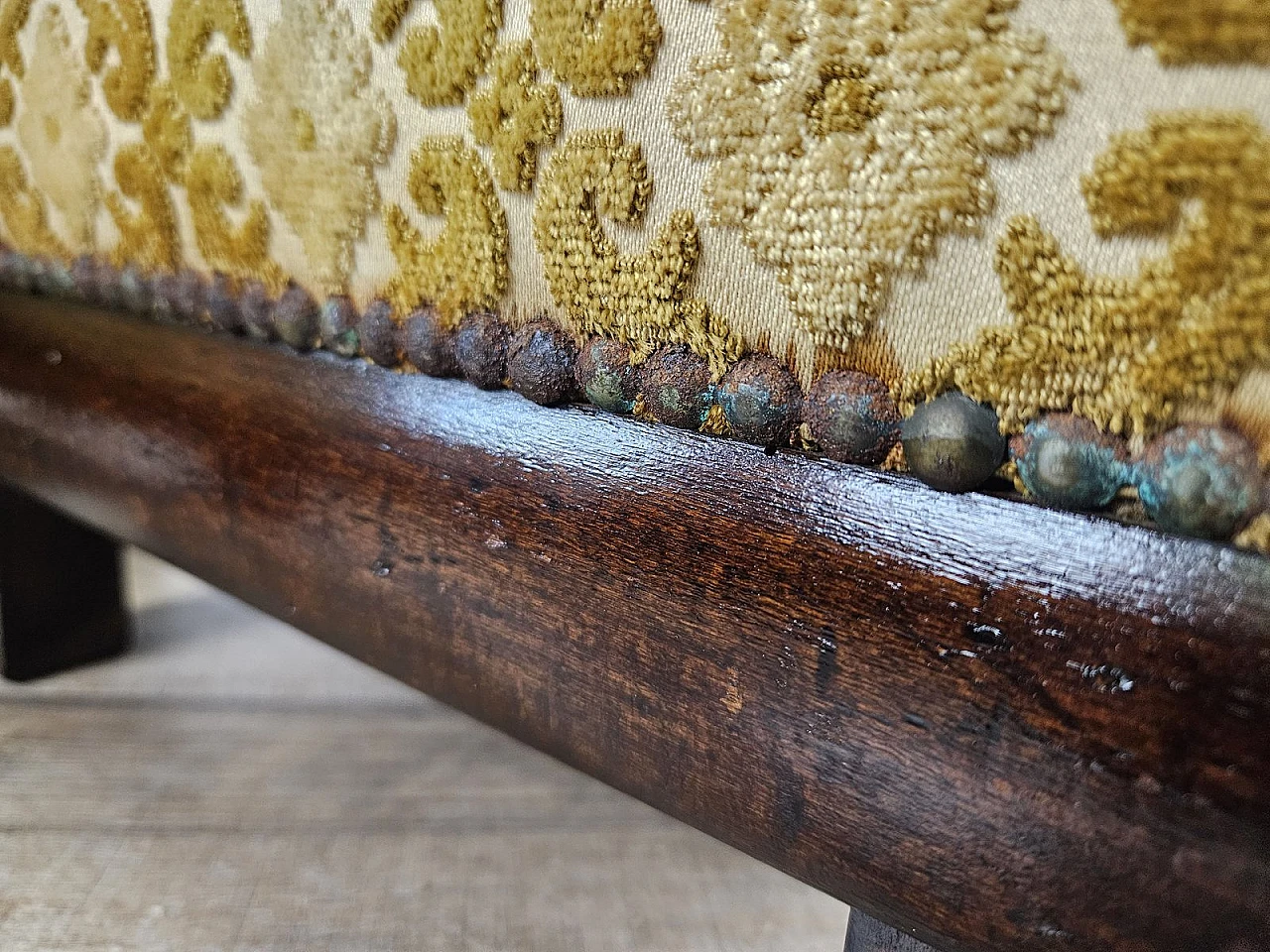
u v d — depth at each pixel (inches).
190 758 10.7
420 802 10.0
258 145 7.0
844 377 4.5
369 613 6.7
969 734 4.0
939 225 4.0
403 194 6.3
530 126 5.3
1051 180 3.8
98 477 8.7
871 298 4.3
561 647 5.5
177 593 15.8
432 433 6.2
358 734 11.5
